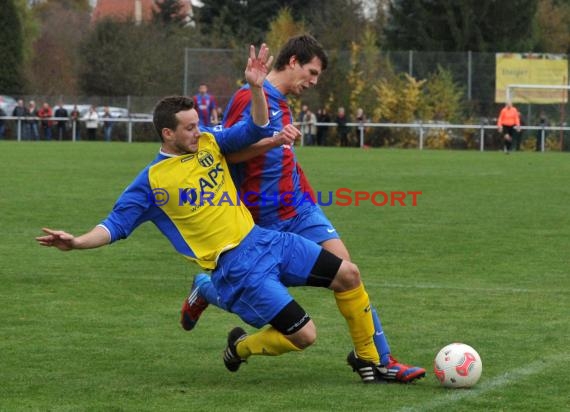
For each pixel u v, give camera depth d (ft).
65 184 136.67
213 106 202.80
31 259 73.72
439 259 75.05
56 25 466.70
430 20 336.49
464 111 275.18
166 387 39.73
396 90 275.39
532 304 57.62
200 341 48.55
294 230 45.14
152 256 75.92
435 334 49.83
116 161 186.09
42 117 292.81
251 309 39.81
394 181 148.05
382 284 64.13
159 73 362.74
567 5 432.66
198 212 40.24
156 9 477.36
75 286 63.21
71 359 44.55
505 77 275.80
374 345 40.63
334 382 40.78
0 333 49.80
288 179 44.68
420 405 36.73
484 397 37.91
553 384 39.91
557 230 92.58
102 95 369.09
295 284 40.86
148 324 52.39
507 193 130.31
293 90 45.11
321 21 405.18
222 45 387.55
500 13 331.16
